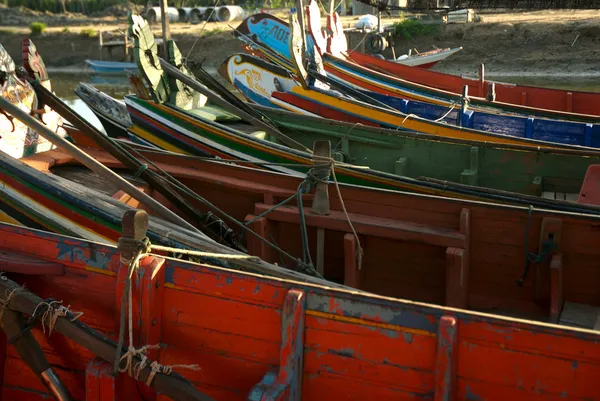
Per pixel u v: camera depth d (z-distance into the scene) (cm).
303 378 346
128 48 3819
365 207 604
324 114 1109
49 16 5391
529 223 536
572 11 3522
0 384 420
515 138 898
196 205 698
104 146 616
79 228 526
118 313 359
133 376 335
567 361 294
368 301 322
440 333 304
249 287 346
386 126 1040
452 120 1191
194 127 867
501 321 301
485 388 313
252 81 1211
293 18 1068
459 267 543
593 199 667
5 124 627
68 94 2620
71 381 410
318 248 612
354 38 3073
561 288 532
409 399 327
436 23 3306
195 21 4603
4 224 409
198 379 372
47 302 362
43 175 541
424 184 678
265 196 650
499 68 2991
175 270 360
